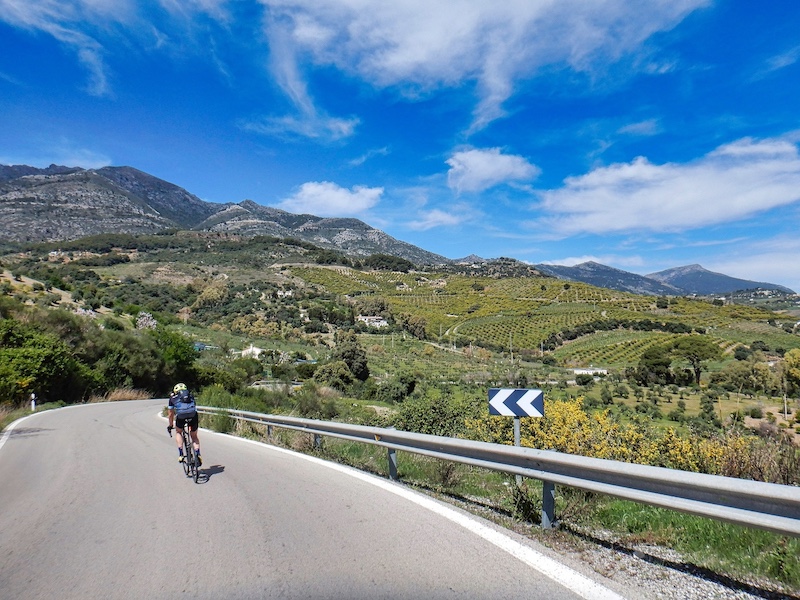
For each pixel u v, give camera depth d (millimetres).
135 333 45719
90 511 6156
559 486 6238
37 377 26734
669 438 7859
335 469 8320
